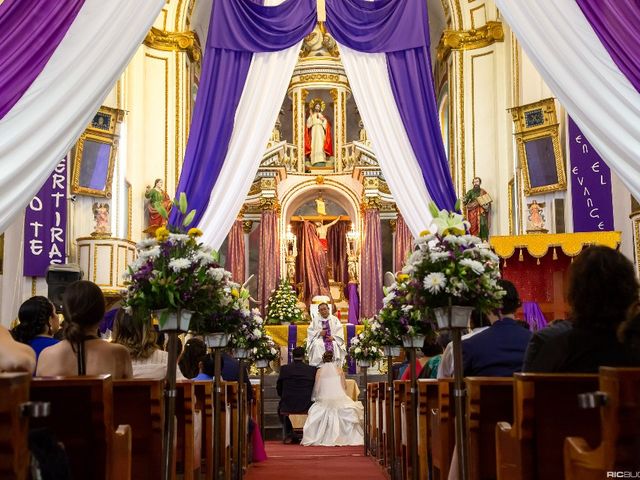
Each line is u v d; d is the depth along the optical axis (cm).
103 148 1459
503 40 1745
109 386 291
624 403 225
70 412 285
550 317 1227
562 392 295
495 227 1706
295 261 2258
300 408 1351
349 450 1197
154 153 1728
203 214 857
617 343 309
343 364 1641
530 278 1243
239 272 2145
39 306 501
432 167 884
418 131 891
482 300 477
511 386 397
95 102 633
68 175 1348
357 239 2211
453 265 479
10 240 1063
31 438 250
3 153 588
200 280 488
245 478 802
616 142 629
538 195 1442
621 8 639
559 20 653
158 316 487
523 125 1454
